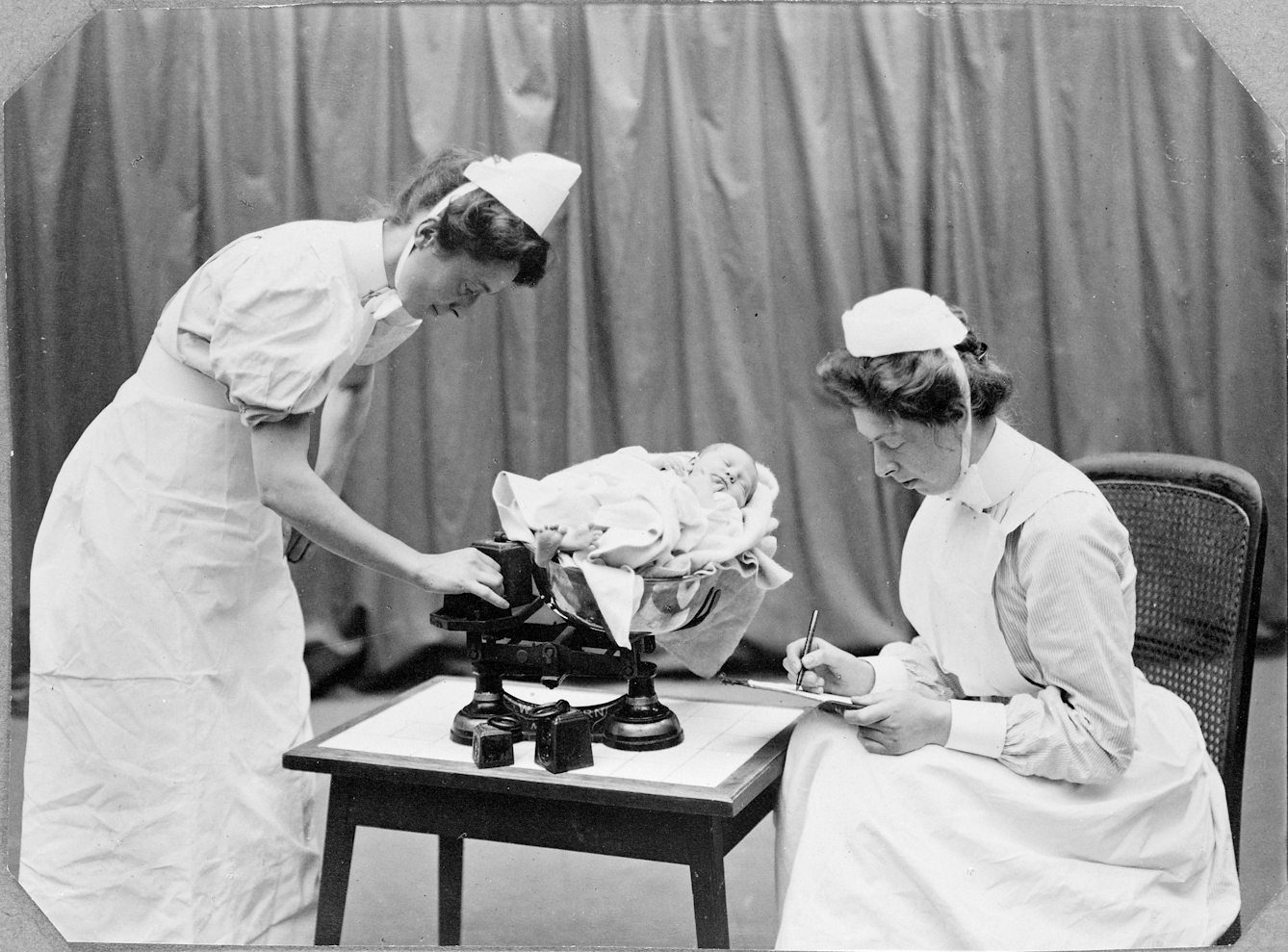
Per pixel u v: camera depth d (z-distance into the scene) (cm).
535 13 269
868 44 270
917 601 158
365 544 145
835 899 131
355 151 269
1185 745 143
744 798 126
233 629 163
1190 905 137
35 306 259
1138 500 172
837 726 144
